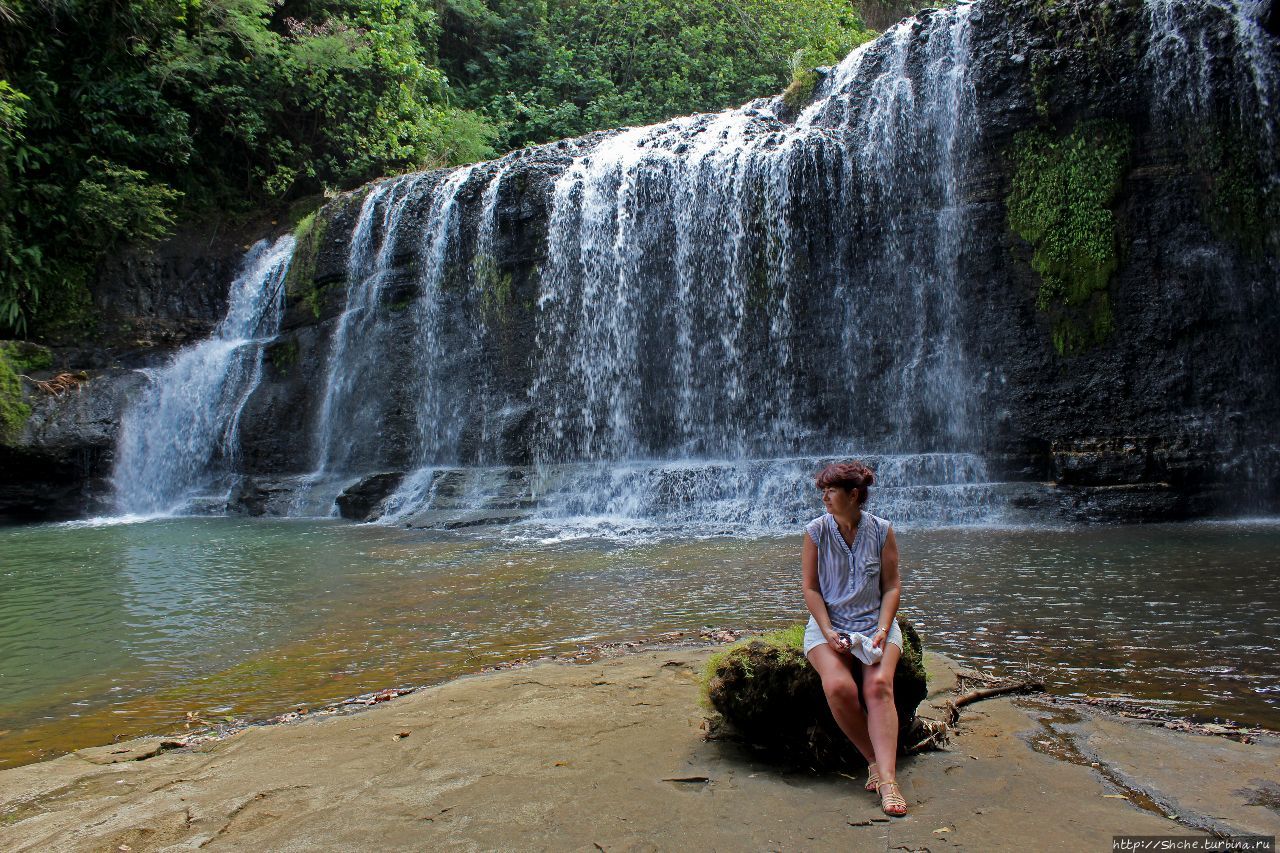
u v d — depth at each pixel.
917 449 13.20
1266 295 11.25
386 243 17.55
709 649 4.91
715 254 14.87
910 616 5.82
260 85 21.08
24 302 18.25
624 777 3.03
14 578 9.01
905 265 13.57
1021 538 9.25
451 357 16.81
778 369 14.29
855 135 14.48
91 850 2.67
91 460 16.52
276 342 18.50
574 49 26.81
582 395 15.80
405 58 22.66
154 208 19.12
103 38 19.66
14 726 4.41
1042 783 2.89
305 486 15.85
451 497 13.75
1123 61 11.96
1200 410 11.32
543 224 16.30
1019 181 12.57
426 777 3.12
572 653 5.20
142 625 6.58
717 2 26.75
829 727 3.07
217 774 3.30
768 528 10.74
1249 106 11.34
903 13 30.53
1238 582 6.54
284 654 5.57
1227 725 3.62
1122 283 11.86
